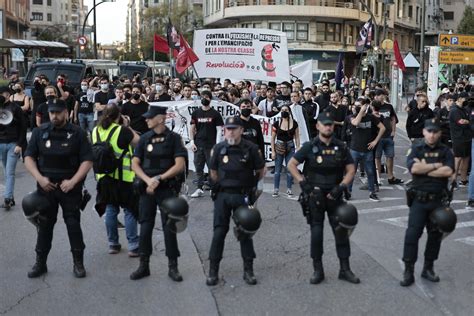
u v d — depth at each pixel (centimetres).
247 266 637
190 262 706
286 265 699
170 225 621
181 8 6444
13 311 557
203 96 1066
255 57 1559
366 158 1091
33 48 3638
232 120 624
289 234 836
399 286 634
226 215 630
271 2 5531
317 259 638
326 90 1537
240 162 626
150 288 619
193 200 1056
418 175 624
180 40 1566
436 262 721
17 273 661
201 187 1084
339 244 644
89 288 617
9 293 602
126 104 1114
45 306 570
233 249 760
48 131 636
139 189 639
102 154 680
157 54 5959
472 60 2462
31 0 12388
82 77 2334
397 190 1198
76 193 645
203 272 671
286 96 1348
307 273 671
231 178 626
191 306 572
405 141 2086
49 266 684
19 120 959
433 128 616
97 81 1692
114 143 695
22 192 1118
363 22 5800
